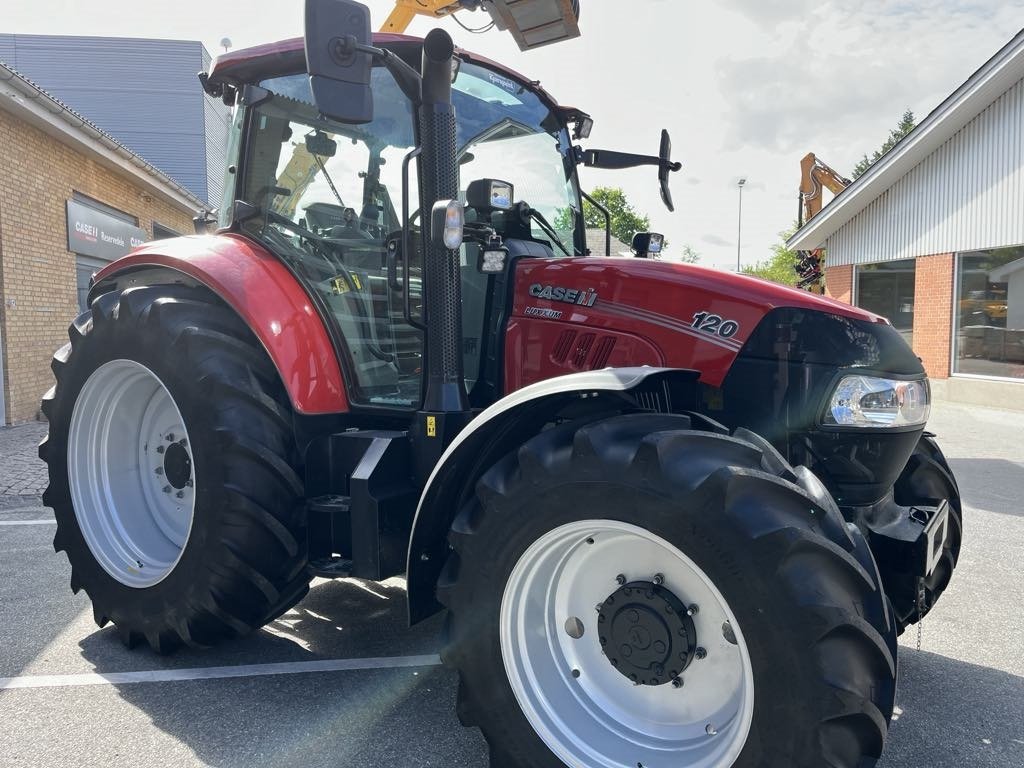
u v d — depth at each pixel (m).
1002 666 3.05
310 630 3.30
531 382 2.78
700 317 2.54
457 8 4.38
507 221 3.02
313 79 2.15
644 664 2.03
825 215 15.33
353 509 2.58
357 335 2.95
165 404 3.27
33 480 6.24
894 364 2.44
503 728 2.11
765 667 1.73
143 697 2.69
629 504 1.87
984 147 11.94
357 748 2.37
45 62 19.73
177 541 3.17
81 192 10.77
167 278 3.39
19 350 9.11
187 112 19.92
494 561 2.08
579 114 3.53
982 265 12.25
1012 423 9.98
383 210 2.92
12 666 2.95
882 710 1.77
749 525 1.75
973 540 4.80
